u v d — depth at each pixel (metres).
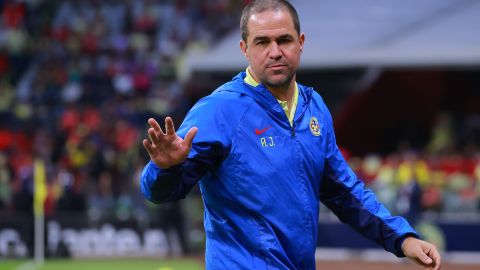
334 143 17.19
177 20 117.00
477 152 84.94
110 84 103.88
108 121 92.56
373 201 17.14
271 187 15.91
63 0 117.81
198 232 74.25
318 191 16.69
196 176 15.77
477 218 71.56
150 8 117.88
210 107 15.93
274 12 15.99
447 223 72.00
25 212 69.62
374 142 89.38
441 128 87.38
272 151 16.02
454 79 90.44
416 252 16.44
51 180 75.69
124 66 106.19
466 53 77.69
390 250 16.95
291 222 15.98
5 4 115.75
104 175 78.62
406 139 90.00
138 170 74.25
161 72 107.38
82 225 70.81
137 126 93.94
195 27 116.50
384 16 90.69
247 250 15.94
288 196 16.00
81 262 67.19
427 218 72.38
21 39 112.25
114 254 71.00
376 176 75.69
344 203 17.25
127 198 74.12
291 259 16.08
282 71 15.99
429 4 91.88
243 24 16.31
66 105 97.69
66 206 70.62
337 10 92.50
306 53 80.69
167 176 15.09
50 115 94.12
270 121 16.12
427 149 86.06
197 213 74.62
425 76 87.00
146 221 72.25
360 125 87.81
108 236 71.19
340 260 71.06
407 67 79.19
